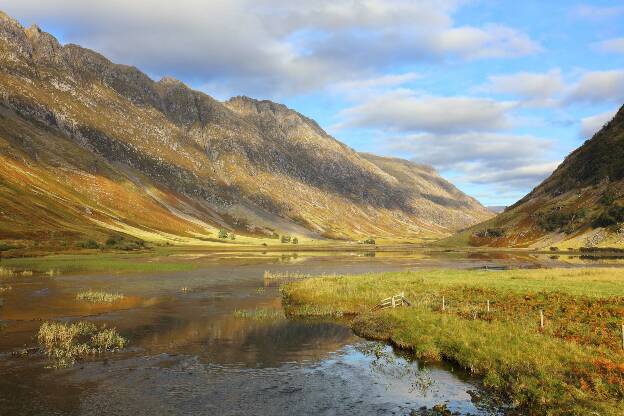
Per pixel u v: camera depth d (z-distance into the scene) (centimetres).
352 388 2152
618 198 19425
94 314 3966
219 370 2411
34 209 14800
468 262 11381
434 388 2139
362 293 4756
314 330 3456
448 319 3155
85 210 19550
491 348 2436
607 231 17700
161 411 1856
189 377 2289
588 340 2502
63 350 2741
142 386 2147
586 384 1870
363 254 16025
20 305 4322
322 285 5438
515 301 3766
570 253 15875
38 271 7512
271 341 3091
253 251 17412
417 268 9331
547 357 2208
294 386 2178
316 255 15038
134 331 3331
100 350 2773
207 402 1961
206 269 8812
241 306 4519
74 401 1947
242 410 1880
